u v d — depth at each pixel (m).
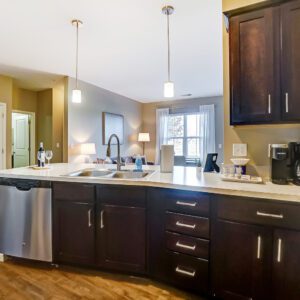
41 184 2.06
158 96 6.98
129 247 1.85
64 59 3.88
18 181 2.13
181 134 7.45
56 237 2.04
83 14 2.52
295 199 1.30
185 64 4.15
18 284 1.82
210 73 4.67
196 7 2.40
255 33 1.65
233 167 1.91
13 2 2.29
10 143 4.76
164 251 1.75
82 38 3.11
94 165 3.00
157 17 2.59
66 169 2.56
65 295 1.68
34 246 2.08
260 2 1.61
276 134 1.84
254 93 1.66
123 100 6.89
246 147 1.93
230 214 1.49
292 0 1.54
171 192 1.71
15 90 5.65
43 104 5.97
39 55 3.69
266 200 1.38
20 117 6.20
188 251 1.65
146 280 1.86
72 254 2.00
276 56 1.58
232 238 1.49
